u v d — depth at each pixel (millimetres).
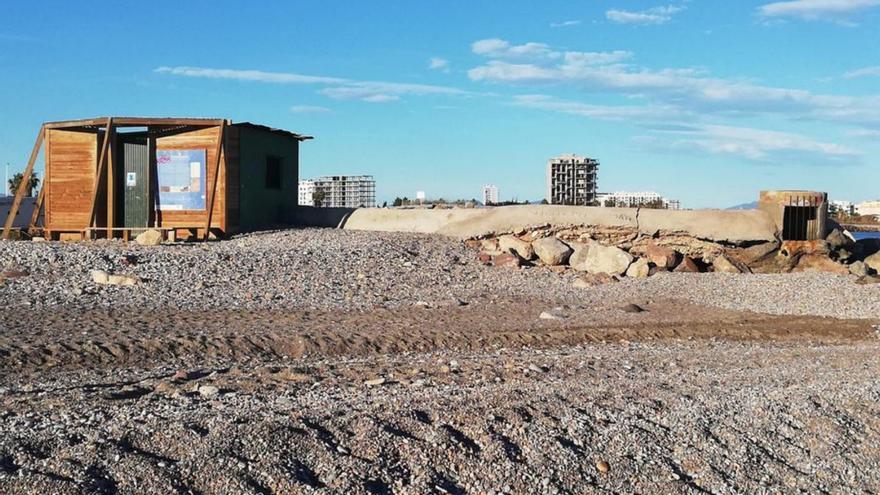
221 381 9570
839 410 9867
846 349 14570
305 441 7176
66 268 17219
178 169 23828
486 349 13172
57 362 10523
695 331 15594
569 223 24328
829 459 8477
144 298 15227
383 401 8570
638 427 8562
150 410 7902
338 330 13320
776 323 16797
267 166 26078
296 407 8180
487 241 23797
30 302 14117
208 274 17719
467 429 7953
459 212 25047
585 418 8617
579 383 10273
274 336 12445
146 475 6281
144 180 24625
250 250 20312
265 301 15812
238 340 12055
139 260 18344
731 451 8328
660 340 14805
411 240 23266
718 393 10141
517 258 22141
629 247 24141
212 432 7152
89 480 6098
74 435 6965
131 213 24812
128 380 9711
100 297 15031
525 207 24812
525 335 14000
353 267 19641
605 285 20234
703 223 24219
